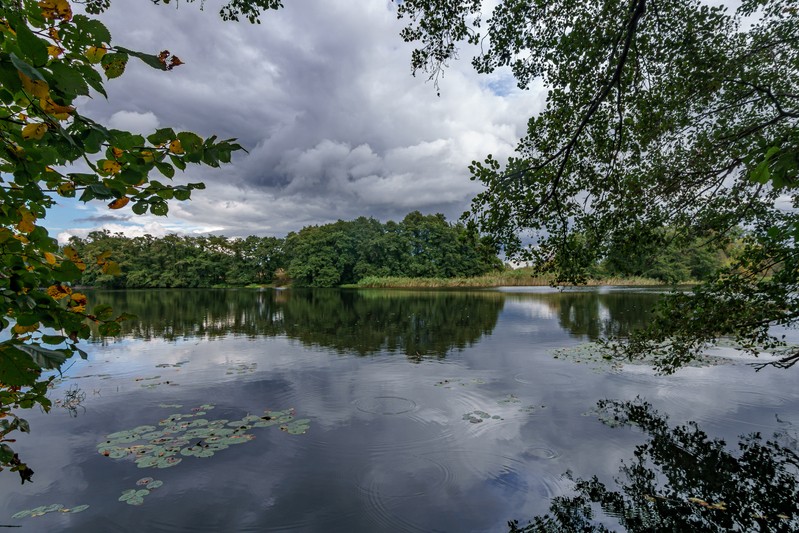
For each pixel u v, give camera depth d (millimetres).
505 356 11344
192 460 5484
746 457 5539
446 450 5742
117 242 57594
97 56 1056
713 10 5125
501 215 5453
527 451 5699
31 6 931
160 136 1168
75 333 1276
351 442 5984
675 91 5559
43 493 4750
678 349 5805
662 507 4469
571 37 5277
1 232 1133
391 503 4516
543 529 4102
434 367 10211
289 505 4504
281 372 9828
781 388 8344
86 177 1174
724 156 5996
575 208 5875
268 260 65188
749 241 5055
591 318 18938
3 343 1045
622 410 7188
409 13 5562
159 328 17219
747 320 4895
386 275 58312
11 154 1071
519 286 51250
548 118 5707
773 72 5730
